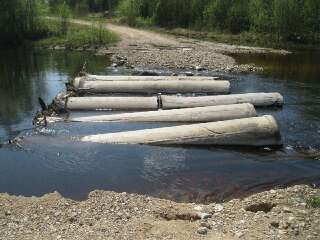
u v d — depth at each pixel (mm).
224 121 14289
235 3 52844
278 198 9875
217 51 38531
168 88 21297
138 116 16266
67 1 79688
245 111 16062
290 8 46688
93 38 42750
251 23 50719
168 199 10414
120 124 16016
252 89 22359
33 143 14250
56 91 22891
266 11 48875
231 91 21891
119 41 43625
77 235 8258
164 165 12406
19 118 17828
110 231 8383
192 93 21250
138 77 22984
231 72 27484
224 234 8195
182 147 13727
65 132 15289
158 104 18203
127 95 21094
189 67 28891
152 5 60594
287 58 34844
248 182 11375
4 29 43156
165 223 8680
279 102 18828
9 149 13828
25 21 45062
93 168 12242
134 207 9523
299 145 14219
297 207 9336
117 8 73375
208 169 12180
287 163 12688
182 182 11344
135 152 13289
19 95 22094
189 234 8211
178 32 52469
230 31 51688
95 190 10414
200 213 9141
